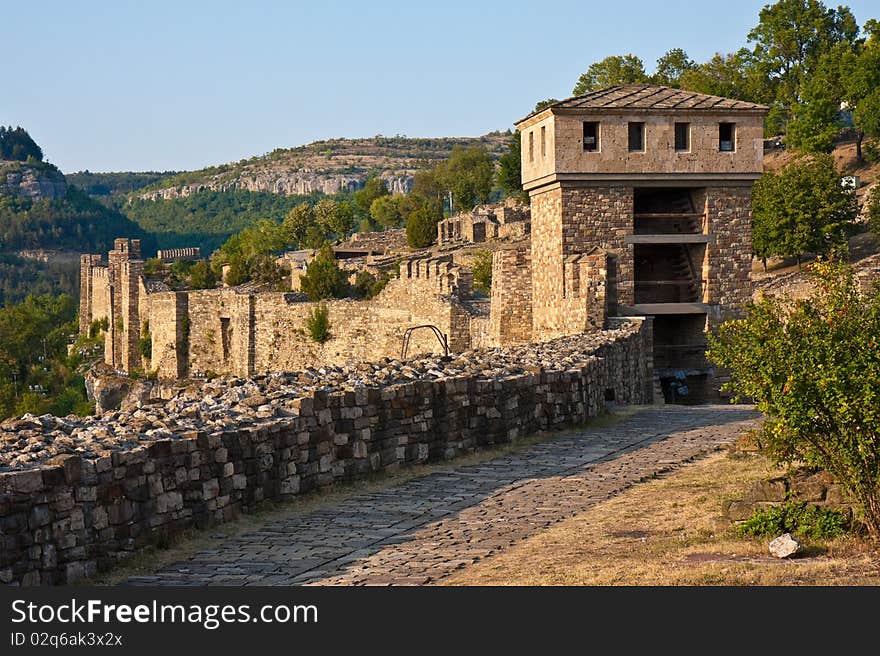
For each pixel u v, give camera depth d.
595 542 18.55
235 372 96.69
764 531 17.72
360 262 119.62
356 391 25.05
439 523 20.89
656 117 58.94
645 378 56.25
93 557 16.69
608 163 58.41
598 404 37.62
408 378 27.86
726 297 60.56
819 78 137.38
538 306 61.41
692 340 61.00
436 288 72.94
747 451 26.94
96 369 134.38
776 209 101.12
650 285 62.72
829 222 100.94
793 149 141.25
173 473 18.88
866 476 17.00
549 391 33.22
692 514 20.08
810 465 17.89
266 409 22.81
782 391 17.34
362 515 21.56
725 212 60.38
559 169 57.97
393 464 26.34
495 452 29.45
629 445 30.53
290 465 22.58
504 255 63.62
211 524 19.88
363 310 82.50
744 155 60.06
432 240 138.00
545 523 20.66
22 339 157.75
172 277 155.25
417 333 74.94
